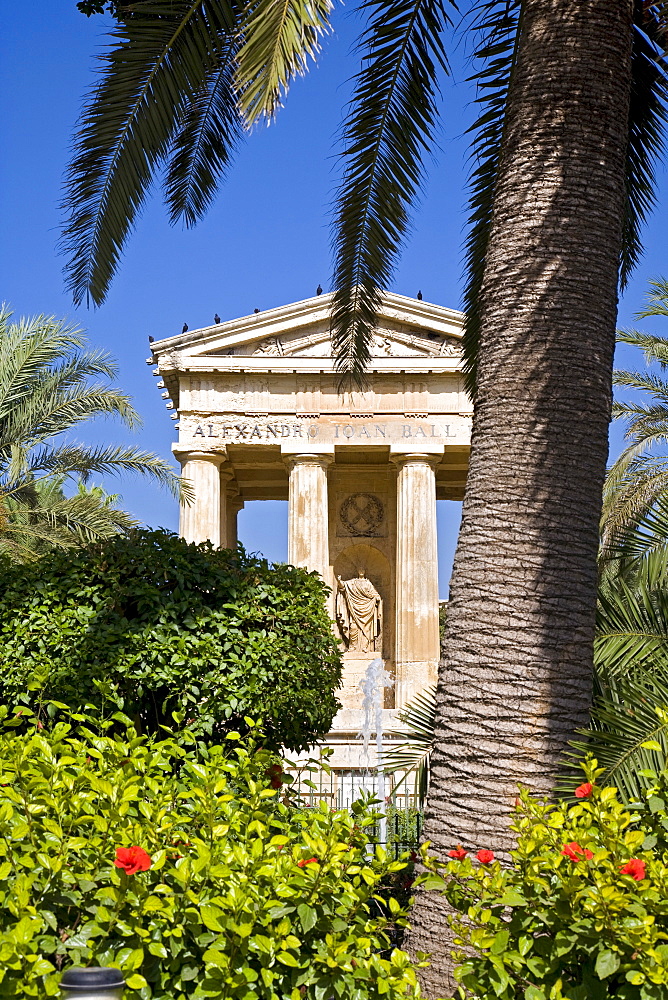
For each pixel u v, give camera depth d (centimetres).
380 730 3416
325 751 721
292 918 442
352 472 3972
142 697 1050
